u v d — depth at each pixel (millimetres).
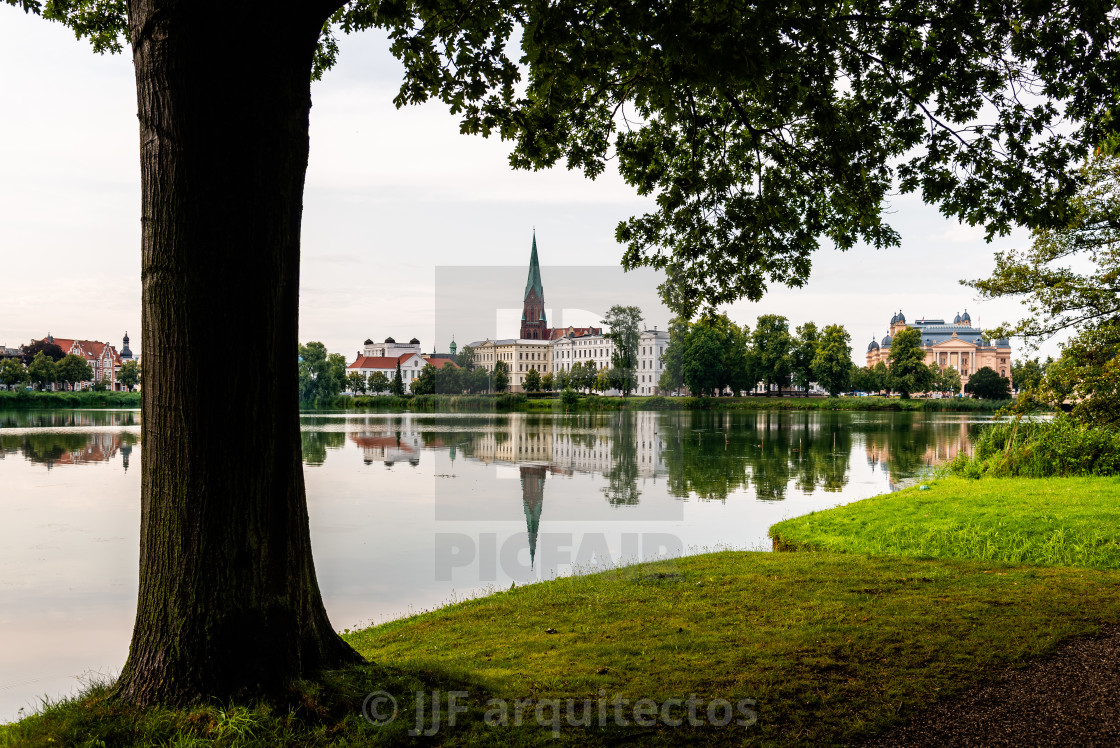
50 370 117688
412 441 34188
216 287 4234
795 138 8219
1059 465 18031
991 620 6531
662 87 5988
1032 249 16625
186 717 4020
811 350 96938
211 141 4203
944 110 7457
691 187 8156
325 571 12273
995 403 92188
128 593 11898
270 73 4336
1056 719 4418
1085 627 6273
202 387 4254
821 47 6668
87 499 21500
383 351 164875
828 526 12945
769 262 8914
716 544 13172
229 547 4289
